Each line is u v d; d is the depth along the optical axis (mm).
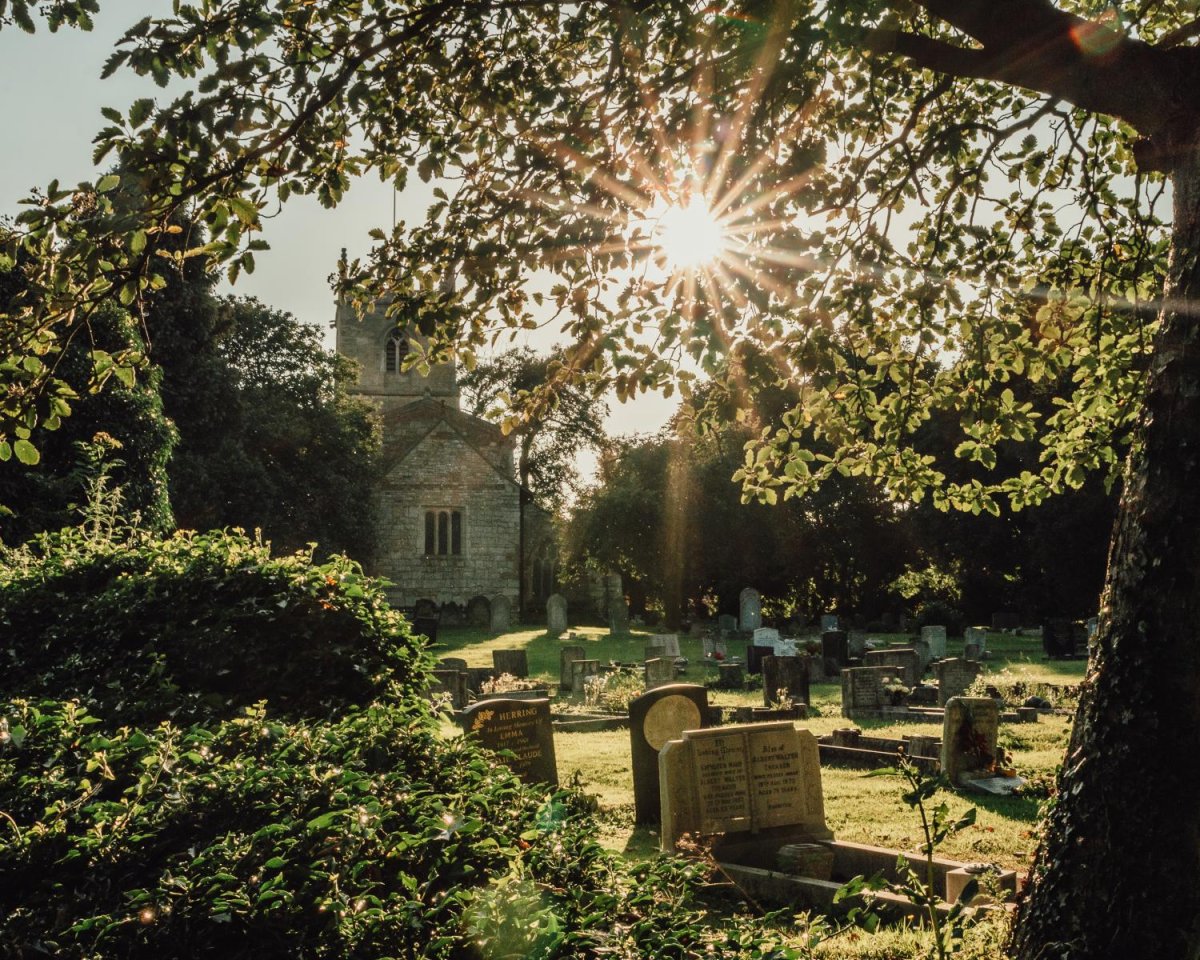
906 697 19859
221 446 37469
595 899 4176
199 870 3891
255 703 7801
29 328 5281
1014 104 8148
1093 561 38469
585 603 58188
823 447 35531
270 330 46438
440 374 66188
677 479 48312
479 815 4871
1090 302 8141
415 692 8719
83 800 4504
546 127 6344
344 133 6348
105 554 9250
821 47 5797
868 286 6906
